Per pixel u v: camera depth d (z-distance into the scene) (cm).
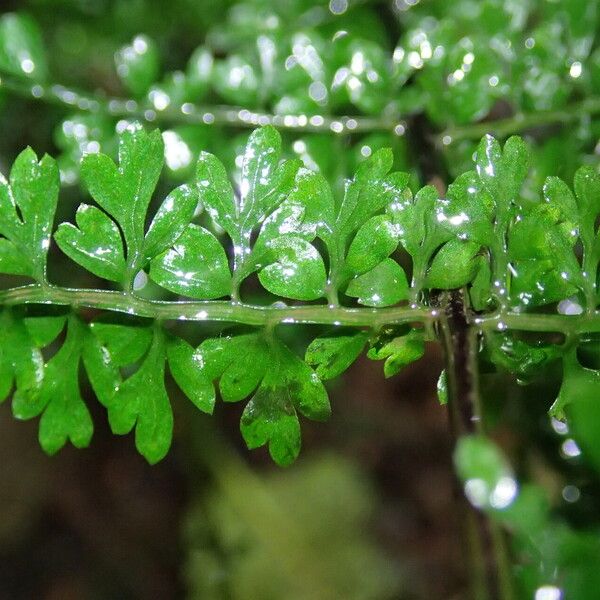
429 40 22
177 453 31
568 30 22
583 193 18
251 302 25
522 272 18
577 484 19
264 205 18
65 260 25
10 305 18
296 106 23
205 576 29
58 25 29
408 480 31
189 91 23
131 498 31
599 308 18
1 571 29
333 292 18
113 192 18
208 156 18
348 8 26
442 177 21
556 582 16
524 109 22
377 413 32
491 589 16
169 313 18
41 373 18
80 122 23
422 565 29
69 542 30
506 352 18
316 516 30
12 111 26
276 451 18
